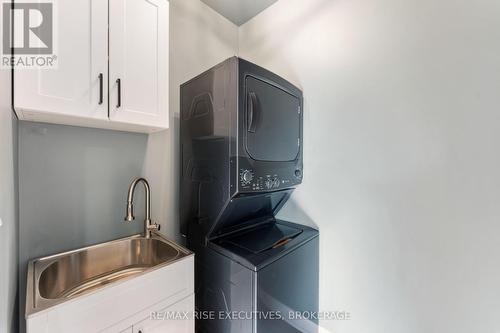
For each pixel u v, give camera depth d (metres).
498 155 1.24
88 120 1.33
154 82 1.52
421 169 1.48
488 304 1.28
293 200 2.18
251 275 1.34
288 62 2.22
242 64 1.42
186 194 1.91
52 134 1.48
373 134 1.69
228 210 1.55
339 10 1.86
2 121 0.84
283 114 1.79
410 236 1.54
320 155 1.98
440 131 1.41
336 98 1.88
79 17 1.19
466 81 1.32
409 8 1.51
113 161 1.77
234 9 2.45
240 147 1.40
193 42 2.29
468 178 1.32
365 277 1.74
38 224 1.44
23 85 1.02
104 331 1.06
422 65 1.46
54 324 0.92
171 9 2.11
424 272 1.49
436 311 1.45
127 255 1.73
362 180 1.75
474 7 1.29
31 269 1.30
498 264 1.25
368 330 1.73
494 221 1.25
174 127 2.13
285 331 1.55
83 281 1.54
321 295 1.97
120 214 1.80
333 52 1.89
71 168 1.57
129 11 1.39
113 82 1.32
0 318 0.82
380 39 1.64
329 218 1.93
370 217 1.71
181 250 1.53
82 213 1.62
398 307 1.59
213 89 1.56
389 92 1.61
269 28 2.39
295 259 1.65
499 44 1.22
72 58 1.16
